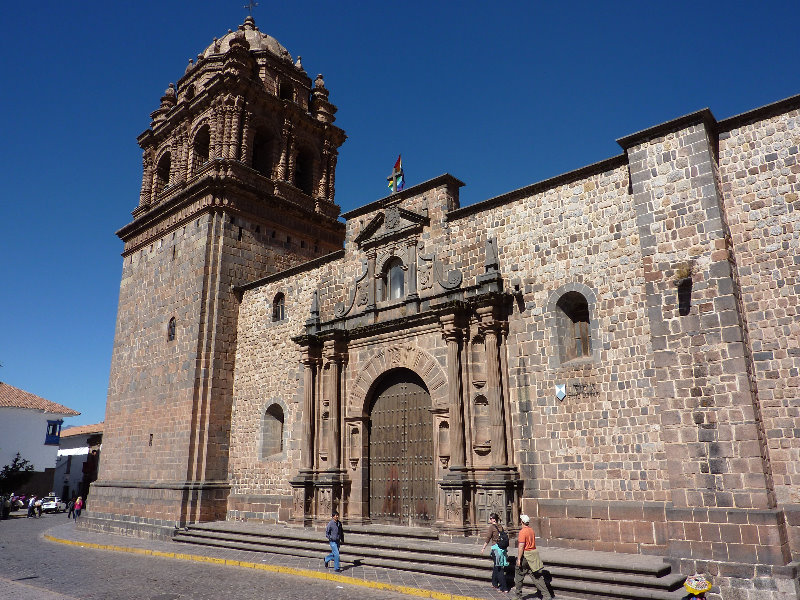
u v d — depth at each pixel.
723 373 14.27
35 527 37.81
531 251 19.55
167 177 38.84
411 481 21.72
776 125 15.36
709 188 15.41
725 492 13.72
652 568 13.38
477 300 19.81
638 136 16.89
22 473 56.56
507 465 18.31
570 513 16.91
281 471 26.16
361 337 24.31
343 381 24.72
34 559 22.39
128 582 17.23
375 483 22.95
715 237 15.07
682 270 15.25
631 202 17.56
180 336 30.19
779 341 14.39
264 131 35.41
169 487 27.50
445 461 20.25
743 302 15.04
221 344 29.61
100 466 34.19
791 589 12.40
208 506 27.27
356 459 23.41
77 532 31.39
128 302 35.72
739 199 15.55
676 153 16.17
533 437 18.22
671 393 14.95
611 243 17.75
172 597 15.05
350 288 25.64
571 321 18.75
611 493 16.38
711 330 14.66
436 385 21.02
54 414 63.44
